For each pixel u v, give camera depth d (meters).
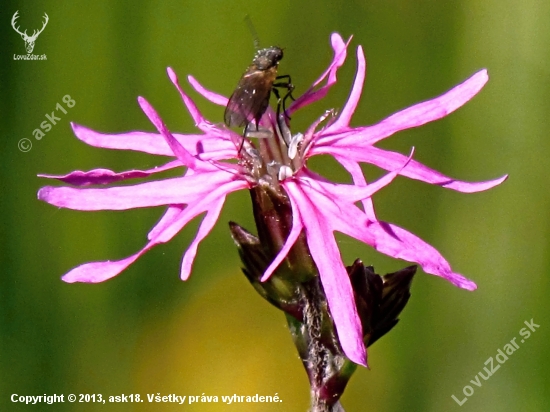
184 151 0.15
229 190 0.15
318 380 0.15
